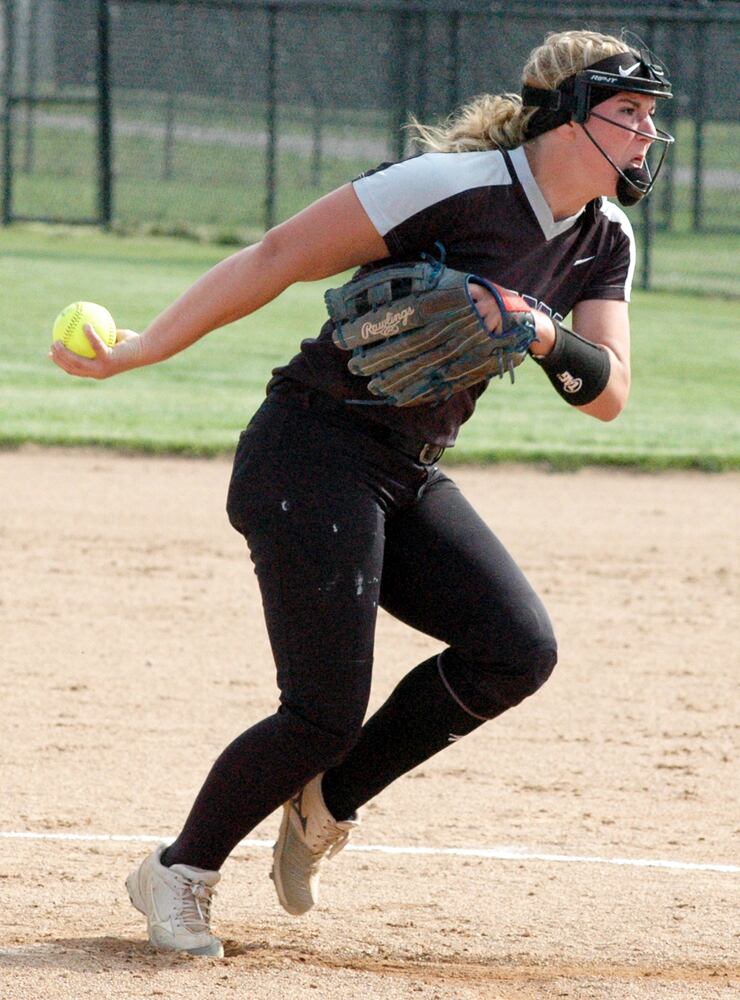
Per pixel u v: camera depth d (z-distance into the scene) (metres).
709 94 99.44
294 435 11.11
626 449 38.19
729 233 94.38
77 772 17.08
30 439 36.69
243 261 10.98
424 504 11.65
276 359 51.19
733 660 22.67
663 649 23.14
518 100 11.24
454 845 15.17
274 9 79.94
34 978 11.16
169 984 11.11
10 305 58.38
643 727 19.45
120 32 104.56
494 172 10.68
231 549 28.62
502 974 11.80
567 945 12.52
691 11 83.19
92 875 13.98
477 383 11.42
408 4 79.69
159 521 30.45
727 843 15.40
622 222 11.79
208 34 103.81
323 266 10.91
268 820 16.02
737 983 11.71
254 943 12.38
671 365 53.25
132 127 105.50
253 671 21.45
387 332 10.58
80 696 20.00
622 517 32.16
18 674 20.83
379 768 12.02
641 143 10.92
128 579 26.25
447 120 11.93
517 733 19.12
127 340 11.48
